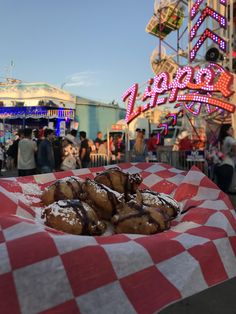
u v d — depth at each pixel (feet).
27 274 3.79
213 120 36.76
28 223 4.49
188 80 32.86
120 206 6.06
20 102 66.23
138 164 9.73
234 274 4.86
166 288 4.16
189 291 4.28
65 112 66.23
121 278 4.05
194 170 8.32
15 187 7.61
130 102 39.27
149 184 8.84
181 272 4.35
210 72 31.37
